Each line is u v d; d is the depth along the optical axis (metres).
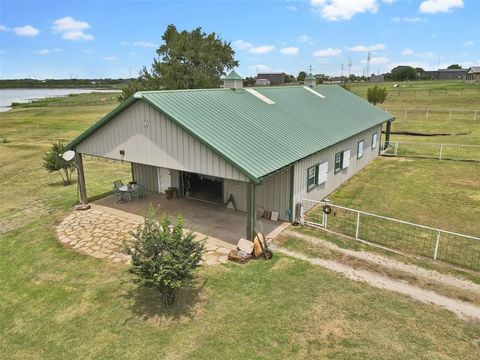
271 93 18.86
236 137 12.12
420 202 15.98
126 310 8.72
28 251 11.98
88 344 7.69
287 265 10.44
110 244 12.15
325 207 12.88
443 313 8.28
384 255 11.01
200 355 7.20
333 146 16.06
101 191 18.23
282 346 7.35
